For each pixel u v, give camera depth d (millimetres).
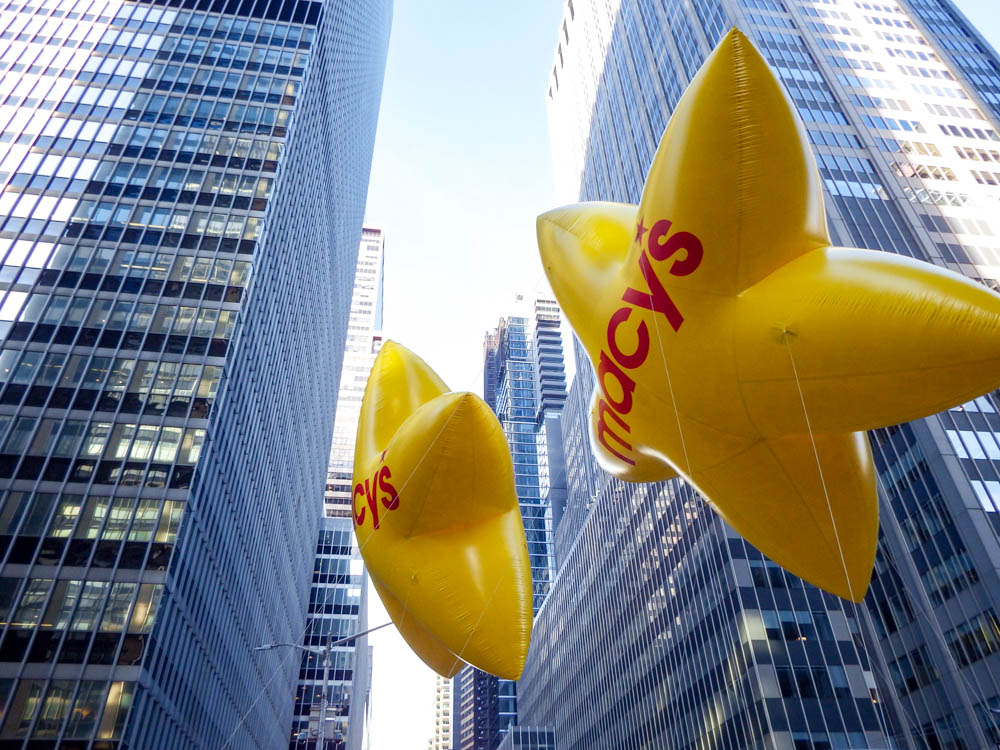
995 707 37188
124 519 33625
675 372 6969
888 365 5750
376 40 132625
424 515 8227
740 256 6512
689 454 7441
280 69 58594
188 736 36250
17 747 27641
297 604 73688
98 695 29000
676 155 6547
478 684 166750
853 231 52781
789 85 63375
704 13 72000
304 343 68312
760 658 44875
